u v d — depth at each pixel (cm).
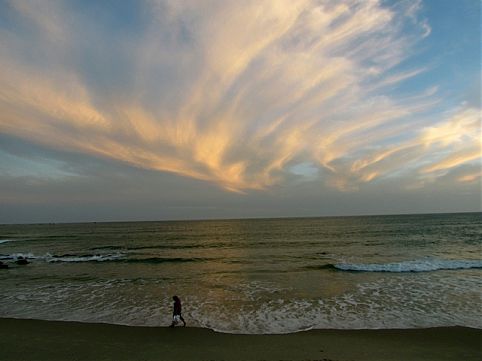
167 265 3003
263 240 5597
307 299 1720
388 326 1316
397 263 2777
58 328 1324
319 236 6147
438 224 9475
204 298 1766
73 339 1198
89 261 3366
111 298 1797
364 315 1455
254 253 3775
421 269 2520
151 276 2441
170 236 7275
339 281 2156
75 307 1633
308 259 3191
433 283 2055
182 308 1588
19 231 12406
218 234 7625
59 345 1138
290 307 1581
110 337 1217
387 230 7294
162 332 1269
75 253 4219
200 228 11294
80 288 2061
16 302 1744
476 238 5022
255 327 1316
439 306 1573
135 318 1450
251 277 2328
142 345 1134
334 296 1773
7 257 3819
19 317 1488
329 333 1241
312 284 2075
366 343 1138
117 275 2511
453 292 1823
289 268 2677
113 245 5272
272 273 2469
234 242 5341
